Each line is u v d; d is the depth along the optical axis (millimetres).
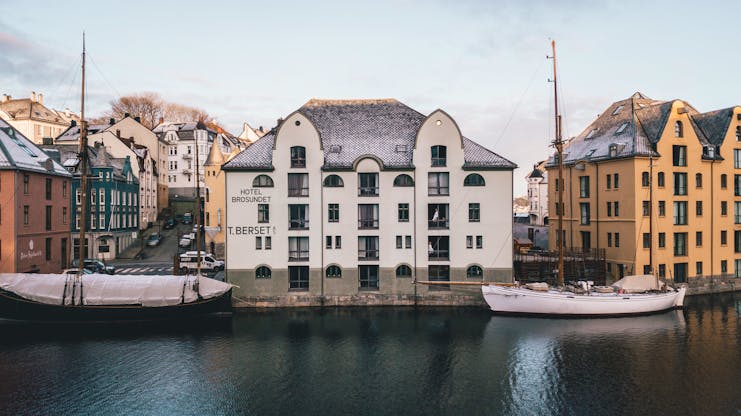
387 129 48938
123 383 28906
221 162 69562
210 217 69000
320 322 41156
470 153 47031
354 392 27969
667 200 52281
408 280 45938
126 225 79875
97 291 39094
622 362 32469
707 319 43188
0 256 44219
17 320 39156
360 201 45531
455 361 32656
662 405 26344
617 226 53031
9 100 118188
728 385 28812
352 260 45594
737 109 56000
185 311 40688
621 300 43656
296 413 25422
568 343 36219
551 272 49750
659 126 52625
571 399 27125
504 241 45781
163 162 105938
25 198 46219
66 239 54281
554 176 63656
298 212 45750
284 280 45406
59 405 26078
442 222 46125
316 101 51688
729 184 55750
